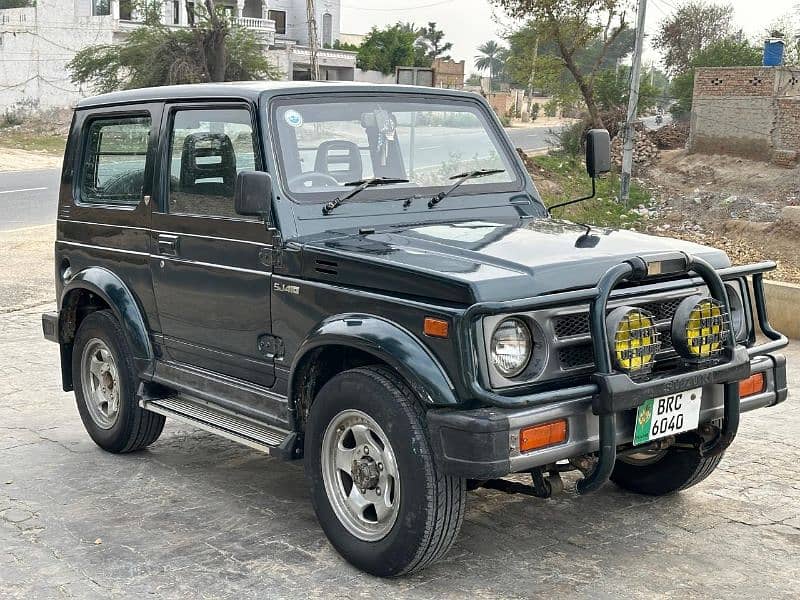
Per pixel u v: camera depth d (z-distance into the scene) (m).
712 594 3.99
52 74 51.41
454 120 5.22
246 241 4.63
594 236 4.46
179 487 5.33
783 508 4.98
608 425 3.75
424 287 3.80
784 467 5.64
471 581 4.10
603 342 3.73
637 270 3.84
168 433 6.41
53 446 6.11
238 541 4.56
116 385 5.76
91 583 4.11
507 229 4.59
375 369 4.04
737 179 26.23
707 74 28.47
